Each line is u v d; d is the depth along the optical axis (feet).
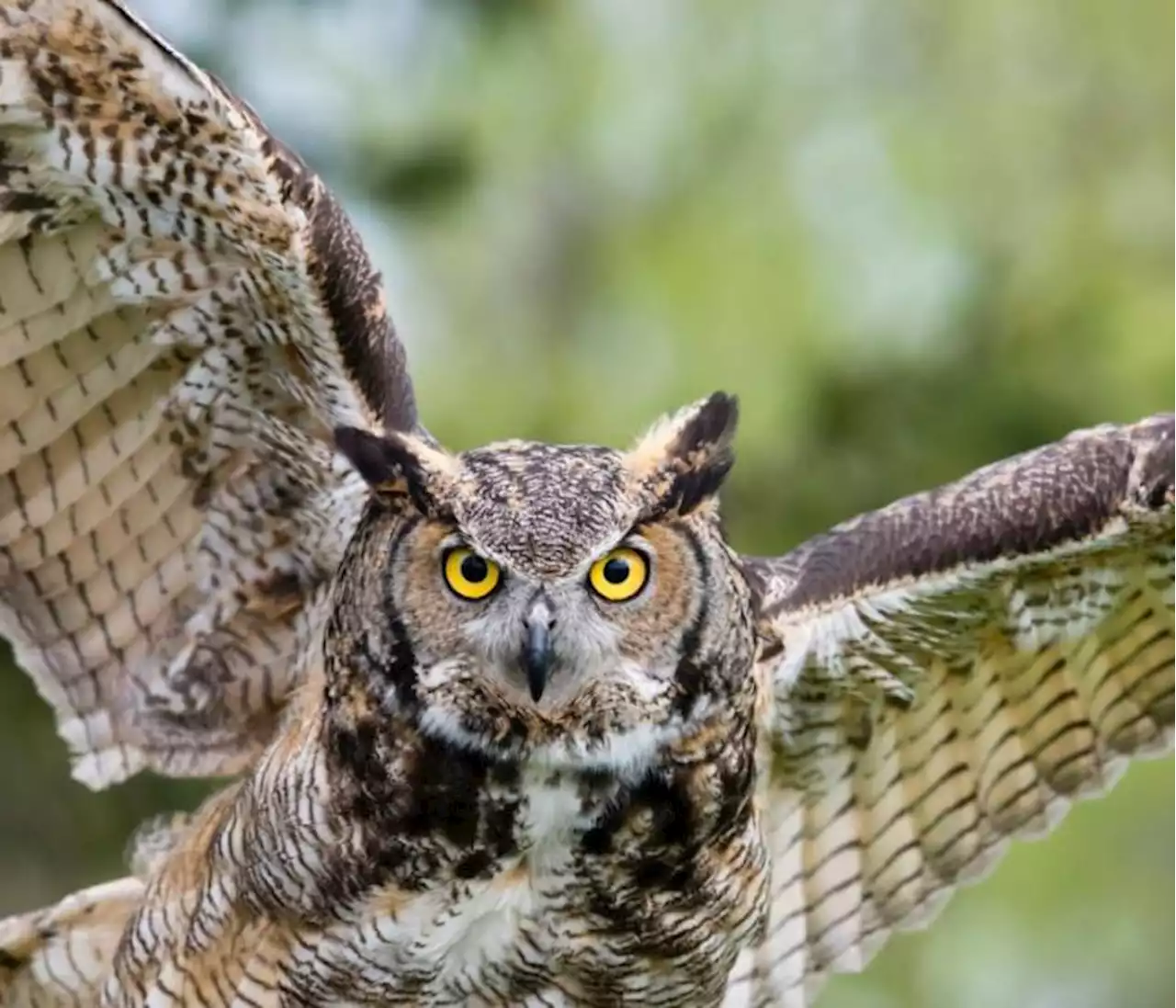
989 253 70.38
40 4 34.45
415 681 35.12
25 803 54.80
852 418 67.51
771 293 67.67
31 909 54.24
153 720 40.60
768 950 41.88
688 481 35.40
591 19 69.05
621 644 34.86
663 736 35.50
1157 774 65.92
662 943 36.68
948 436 67.82
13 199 36.29
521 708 35.04
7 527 39.32
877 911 42.19
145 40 34.55
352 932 35.96
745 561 39.34
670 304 68.13
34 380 38.11
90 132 35.63
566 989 36.94
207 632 40.24
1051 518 38.45
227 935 36.94
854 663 39.58
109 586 40.09
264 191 35.60
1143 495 38.19
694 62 71.97
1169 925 65.82
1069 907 65.82
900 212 70.44
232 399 38.34
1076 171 72.18
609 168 71.87
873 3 72.74
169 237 36.63
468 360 69.46
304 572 39.73
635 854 35.96
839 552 39.22
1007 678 40.98
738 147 71.61
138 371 38.22
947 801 41.78
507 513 34.63
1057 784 41.81
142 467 39.11
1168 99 72.54
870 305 68.13
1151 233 71.61
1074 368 68.74
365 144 59.00
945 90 72.49
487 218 68.69
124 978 38.32
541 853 35.91
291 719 38.63
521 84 67.67
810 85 72.28
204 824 38.45
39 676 40.37
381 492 35.42
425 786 35.40
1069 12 72.49
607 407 67.26
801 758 40.91
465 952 36.29
